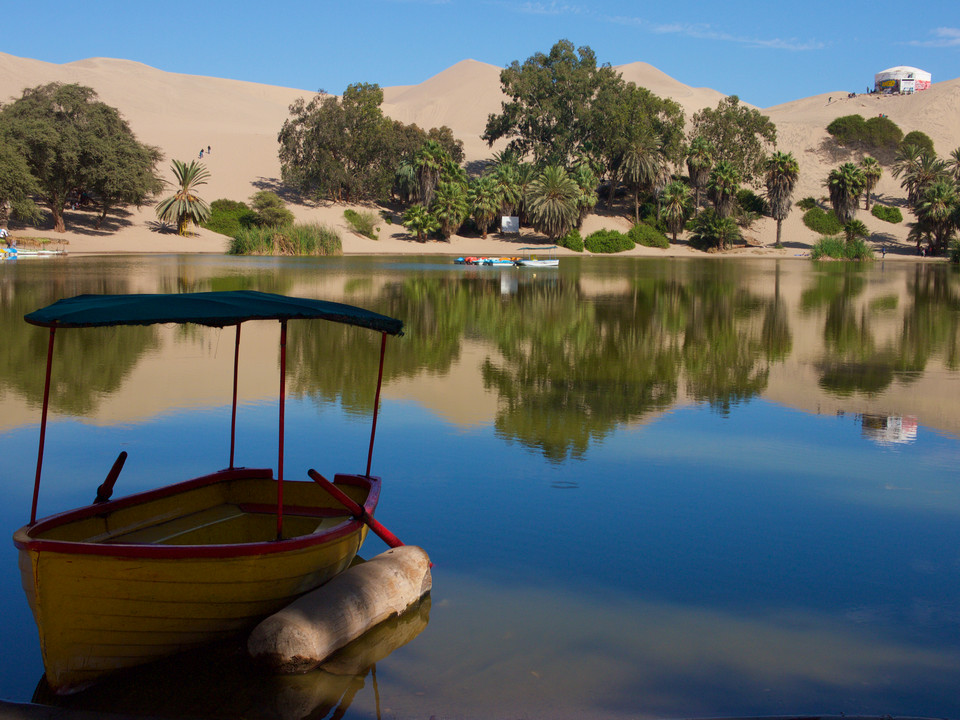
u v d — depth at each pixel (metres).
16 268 39.53
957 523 7.73
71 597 4.86
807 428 11.30
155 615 5.10
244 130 113.31
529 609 5.88
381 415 11.69
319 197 88.06
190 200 71.19
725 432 11.05
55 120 65.44
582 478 8.92
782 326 23.23
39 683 5.00
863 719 4.57
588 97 97.06
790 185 90.06
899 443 10.60
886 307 29.38
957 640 5.53
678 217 90.38
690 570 6.59
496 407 12.33
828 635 5.56
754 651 5.34
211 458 9.42
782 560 6.83
